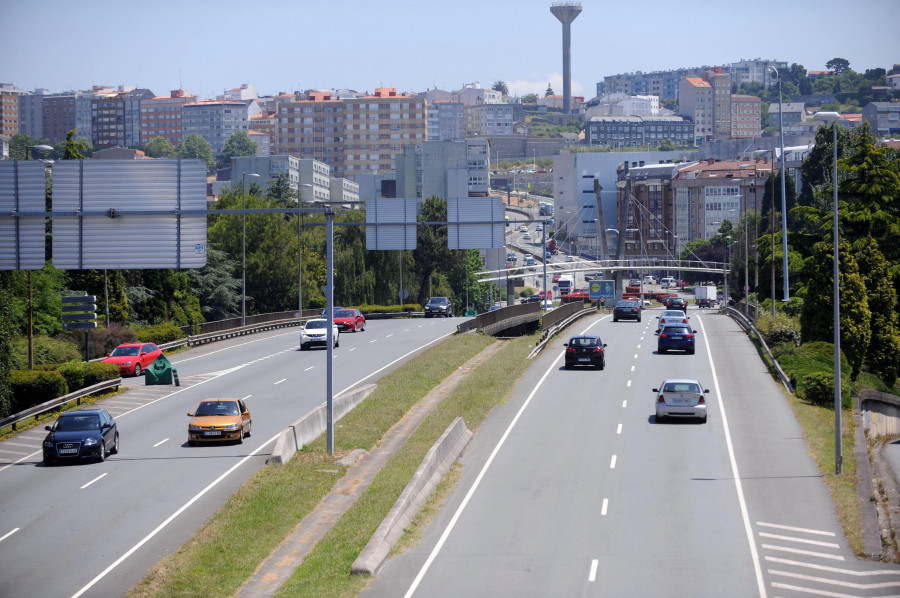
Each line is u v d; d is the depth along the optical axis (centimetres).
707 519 3341
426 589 2644
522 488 3800
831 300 7862
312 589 2631
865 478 3897
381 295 13925
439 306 12612
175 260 3844
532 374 6919
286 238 13100
